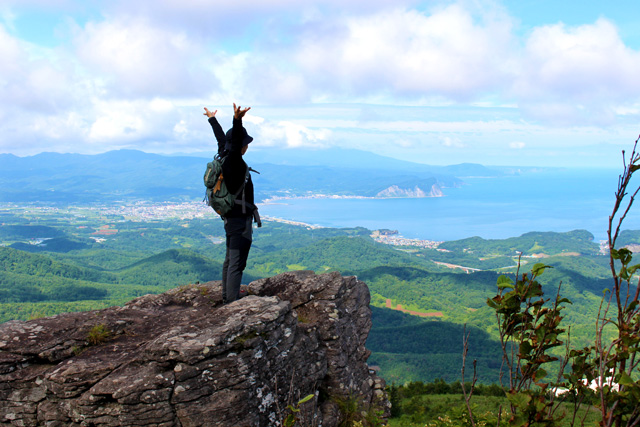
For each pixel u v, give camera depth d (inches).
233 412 233.6
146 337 280.1
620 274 109.0
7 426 232.5
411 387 1772.9
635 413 109.0
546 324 118.3
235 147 276.2
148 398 223.8
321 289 362.3
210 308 335.9
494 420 235.6
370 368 418.3
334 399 324.8
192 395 229.5
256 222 317.1
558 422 117.0
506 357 124.9
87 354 255.0
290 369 278.1
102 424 224.1
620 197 106.7
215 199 297.1
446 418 274.5
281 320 281.0
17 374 236.7
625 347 107.3
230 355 242.1
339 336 335.3
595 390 114.9
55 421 229.8
